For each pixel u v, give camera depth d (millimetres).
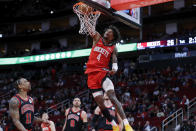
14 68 34688
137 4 6988
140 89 22828
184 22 29922
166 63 24859
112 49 3961
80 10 4449
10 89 29734
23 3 38844
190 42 22500
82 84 26625
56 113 21406
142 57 25703
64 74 31016
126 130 3504
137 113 18172
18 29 39406
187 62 23812
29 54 32938
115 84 24234
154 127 15188
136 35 31984
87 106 20766
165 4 31031
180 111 17281
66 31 33906
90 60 3977
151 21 30109
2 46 39969
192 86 20562
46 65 32375
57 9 36250
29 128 5402
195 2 29750
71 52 29766
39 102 24922
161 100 19297
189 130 13781
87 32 4199
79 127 8453
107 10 6965
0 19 38531
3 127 17172
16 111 5277
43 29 38219
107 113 3947
